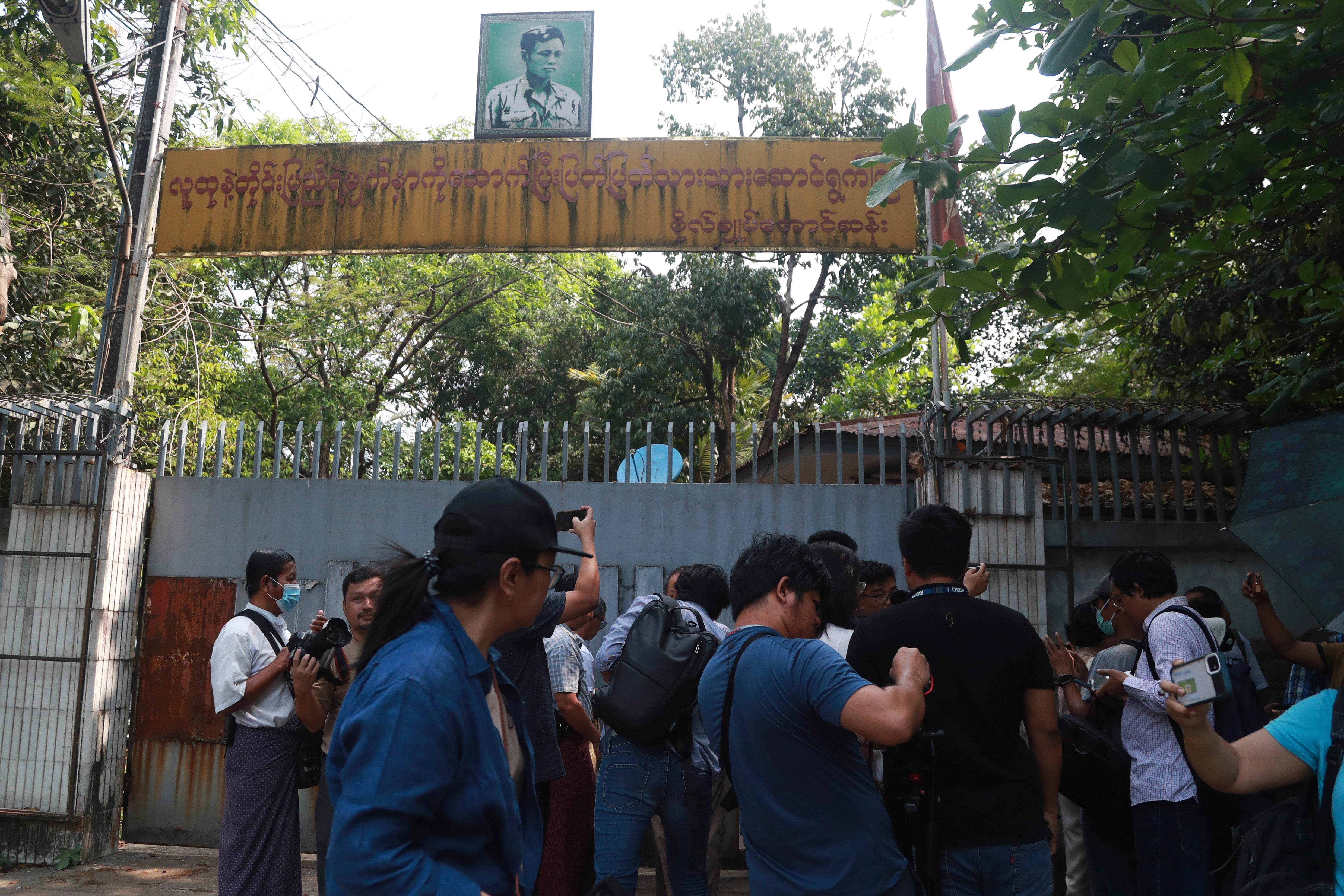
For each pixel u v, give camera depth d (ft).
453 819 5.26
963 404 18.38
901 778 9.11
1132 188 13.01
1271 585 18.29
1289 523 10.24
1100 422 18.51
